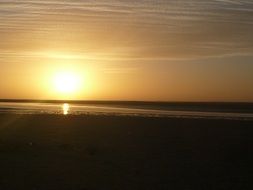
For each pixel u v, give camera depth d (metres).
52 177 24.66
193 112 80.75
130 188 22.73
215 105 122.44
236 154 32.28
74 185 23.11
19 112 72.06
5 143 35.28
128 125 49.06
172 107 112.94
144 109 94.88
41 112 72.56
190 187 23.14
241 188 23.08
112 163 28.56
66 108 96.19
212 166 28.17
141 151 33.00
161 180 24.42
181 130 45.16
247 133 43.38
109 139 38.88
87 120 54.16
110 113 71.12
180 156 31.25
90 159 29.73
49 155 30.86
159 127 47.50
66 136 40.53
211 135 41.72
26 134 41.62
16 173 25.39
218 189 22.86
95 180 24.19
